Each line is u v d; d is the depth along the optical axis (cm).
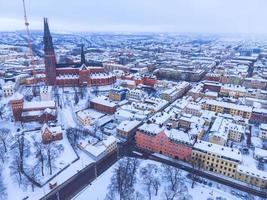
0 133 18162
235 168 14638
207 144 16138
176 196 12619
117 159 16575
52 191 13162
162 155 17138
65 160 15850
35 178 13712
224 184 14238
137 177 14238
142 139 17850
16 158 15112
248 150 17975
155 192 12988
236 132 19188
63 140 18388
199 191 13338
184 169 15625
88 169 15300
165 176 14162
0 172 14150
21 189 13088
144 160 16188
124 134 19400
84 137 18688
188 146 15938
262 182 14000
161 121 19762
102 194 12875
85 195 12775
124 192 12425
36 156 15500
